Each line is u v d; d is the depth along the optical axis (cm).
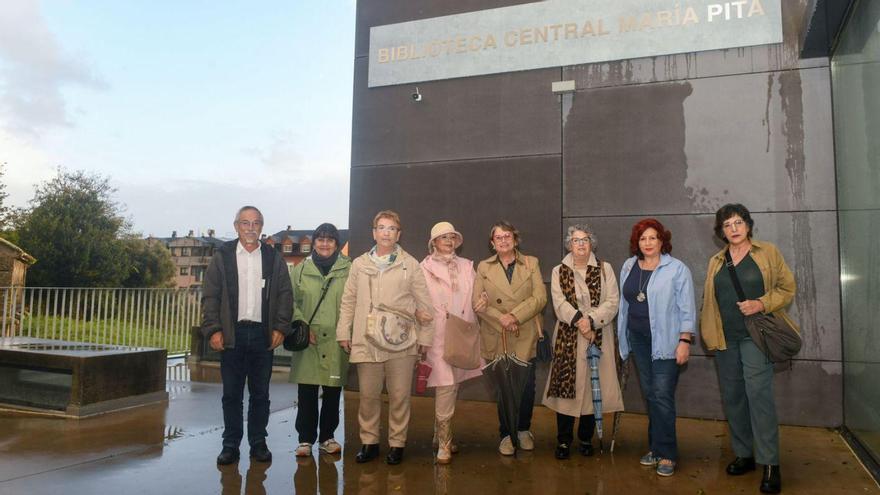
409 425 498
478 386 599
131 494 325
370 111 668
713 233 533
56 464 381
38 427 481
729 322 359
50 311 996
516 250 421
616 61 579
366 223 654
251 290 385
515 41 616
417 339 388
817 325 497
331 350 400
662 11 565
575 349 400
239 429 390
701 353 530
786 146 519
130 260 3312
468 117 628
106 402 540
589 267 407
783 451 423
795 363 502
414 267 386
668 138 555
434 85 645
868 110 399
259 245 397
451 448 414
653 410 375
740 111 535
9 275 1514
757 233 519
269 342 385
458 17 641
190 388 683
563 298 404
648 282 377
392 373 381
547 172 593
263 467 378
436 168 634
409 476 362
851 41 439
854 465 390
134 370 568
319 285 411
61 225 2738
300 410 407
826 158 507
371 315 370
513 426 392
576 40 592
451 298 411
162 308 990
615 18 580
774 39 529
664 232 386
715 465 389
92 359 528
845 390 475
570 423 407
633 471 374
